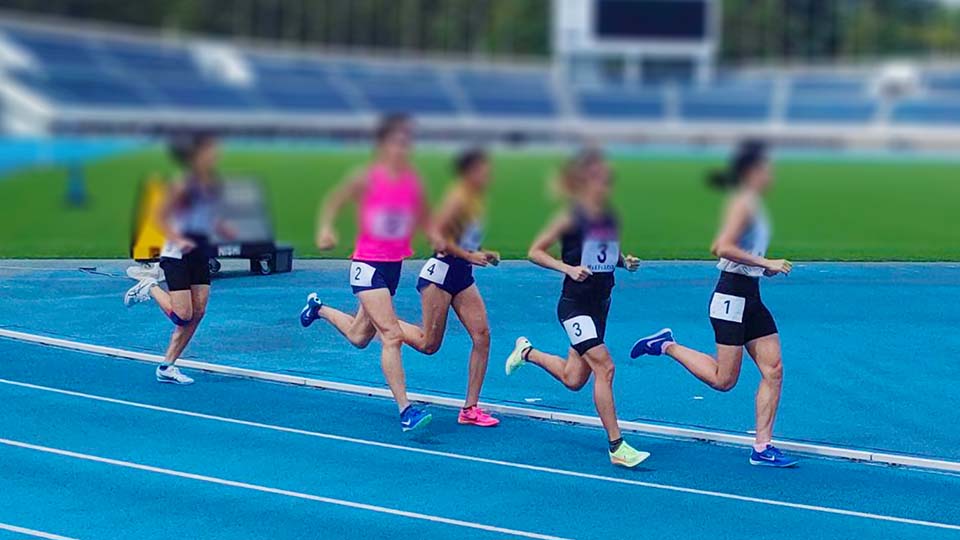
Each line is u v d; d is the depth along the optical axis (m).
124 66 96.56
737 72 111.12
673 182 54.75
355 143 90.12
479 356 11.07
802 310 17.06
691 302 17.72
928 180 57.06
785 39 120.19
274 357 13.84
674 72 100.94
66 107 86.31
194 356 13.82
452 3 127.12
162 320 15.75
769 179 9.50
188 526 8.53
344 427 11.06
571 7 93.00
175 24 124.19
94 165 58.78
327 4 129.38
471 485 9.48
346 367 13.39
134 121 88.31
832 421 11.46
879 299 17.97
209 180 11.73
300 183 51.22
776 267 9.55
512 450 10.43
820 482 9.67
